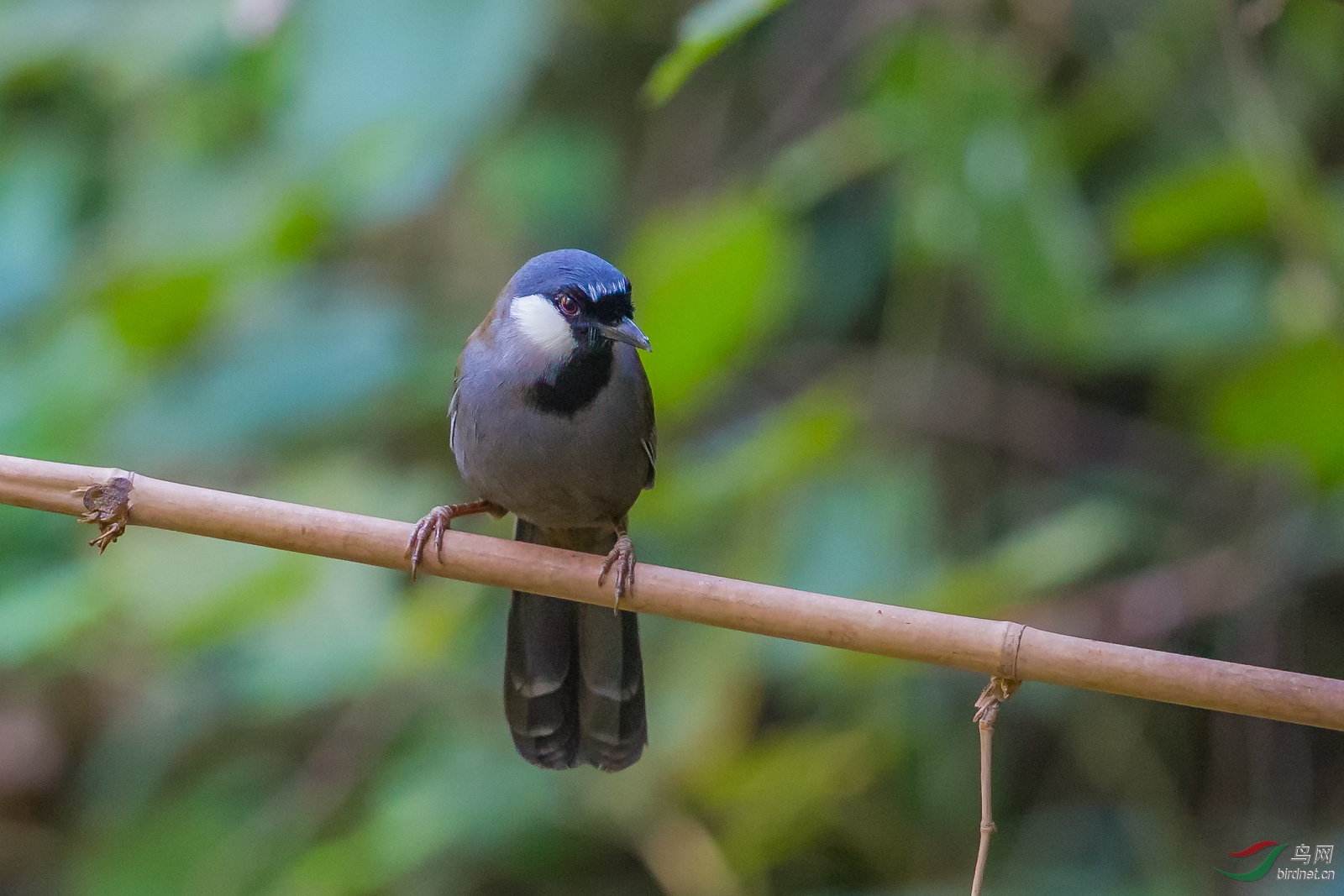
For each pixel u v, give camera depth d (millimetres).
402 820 9727
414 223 12320
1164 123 11172
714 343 9828
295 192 10039
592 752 7348
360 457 11203
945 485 11531
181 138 11555
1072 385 11742
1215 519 11414
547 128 12234
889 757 10320
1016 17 11141
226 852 10789
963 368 11680
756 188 11312
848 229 11875
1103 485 11500
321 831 11055
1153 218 10070
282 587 9492
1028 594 10219
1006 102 10023
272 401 10516
